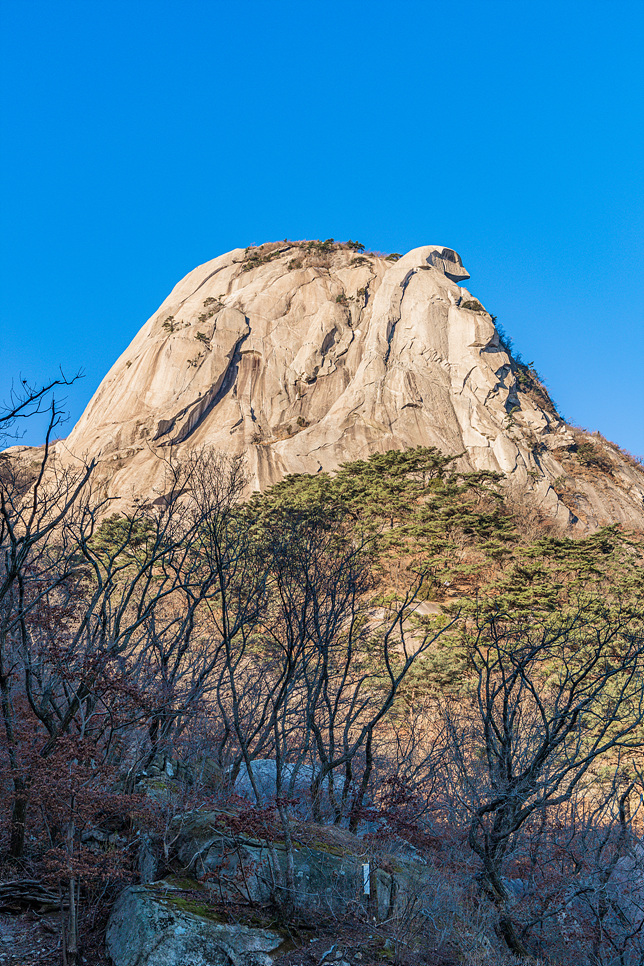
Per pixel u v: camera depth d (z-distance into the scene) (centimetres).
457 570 3650
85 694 694
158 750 886
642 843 882
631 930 803
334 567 1142
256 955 590
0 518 784
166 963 555
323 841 785
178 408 7650
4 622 714
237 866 689
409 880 758
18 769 628
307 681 1007
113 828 791
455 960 664
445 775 1023
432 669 2169
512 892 890
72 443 7781
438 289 9019
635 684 1097
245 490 6400
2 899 663
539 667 1471
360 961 610
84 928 639
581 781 1055
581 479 7744
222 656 1127
